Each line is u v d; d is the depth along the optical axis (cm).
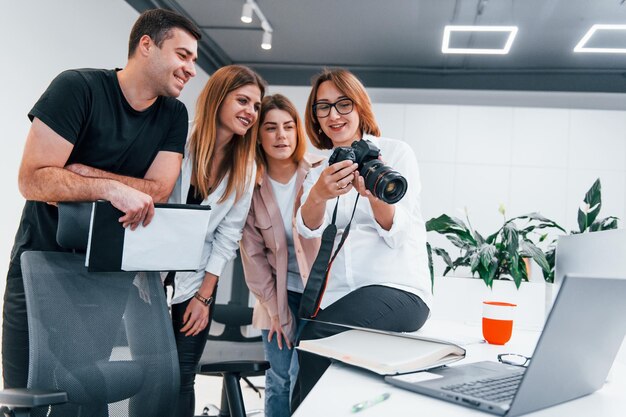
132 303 115
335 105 140
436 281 166
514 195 424
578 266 101
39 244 138
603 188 414
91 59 309
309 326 106
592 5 359
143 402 110
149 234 113
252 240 185
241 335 265
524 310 152
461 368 79
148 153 150
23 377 135
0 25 234
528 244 191
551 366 61
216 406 265
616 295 64
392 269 118
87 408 102
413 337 86
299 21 409
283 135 179
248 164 170
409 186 126
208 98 164
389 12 386
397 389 70
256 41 452
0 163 238
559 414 64
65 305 105
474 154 432
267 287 183
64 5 280
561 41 417
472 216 428
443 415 59
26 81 253
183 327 164
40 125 130
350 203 126
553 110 424
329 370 80
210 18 408
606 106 462
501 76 479
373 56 471
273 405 192
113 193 116
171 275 156
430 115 439
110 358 107
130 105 144
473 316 161
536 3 360
